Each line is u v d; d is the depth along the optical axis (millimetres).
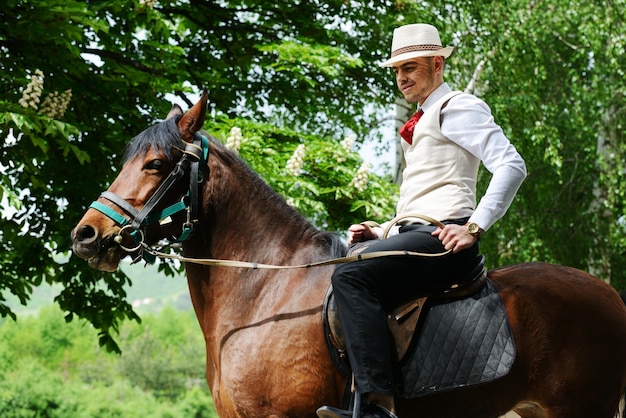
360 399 3080
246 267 3422
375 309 3154
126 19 8055
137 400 43469
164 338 84812
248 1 9664
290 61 8281
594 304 3373
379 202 7832
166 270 8164
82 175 7844
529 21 11352
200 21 9641
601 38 11117
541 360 3307
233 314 3383
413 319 3230
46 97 6816
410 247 3209
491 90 11320
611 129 11680
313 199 7723
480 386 3256
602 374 3314
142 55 8500
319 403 3223
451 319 3254
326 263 3227
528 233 11891
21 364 36562
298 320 3264
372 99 10047
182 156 3344
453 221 3309
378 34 9805
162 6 8922
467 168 3361
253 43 9625
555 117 11906
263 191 3514
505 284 3404
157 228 3350
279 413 3230
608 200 11297
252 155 7465
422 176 3365
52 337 68750
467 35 10992
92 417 36344
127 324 67312
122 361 57906
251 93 9555
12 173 7750
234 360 3303
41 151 7273
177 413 39500
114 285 8797
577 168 12445
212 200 3418
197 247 3467
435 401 3256
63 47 7332
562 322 3322
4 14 7059
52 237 8195
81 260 8375
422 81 3467
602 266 12000
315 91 9789
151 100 8234
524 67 11367
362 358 3084
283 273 3395
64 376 64375
